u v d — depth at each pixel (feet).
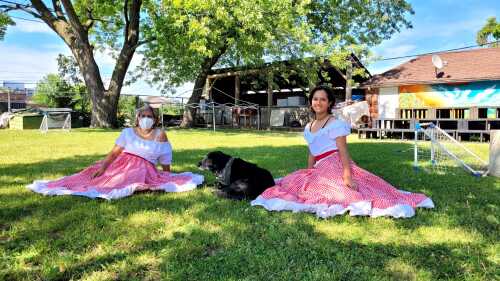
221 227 10.33
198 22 53.83
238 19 54.44
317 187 12.51
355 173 13.05
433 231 10.11
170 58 69.21
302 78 74.59
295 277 7.36
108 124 65.36
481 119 47.34
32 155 26.50
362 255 8.51
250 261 8.03
